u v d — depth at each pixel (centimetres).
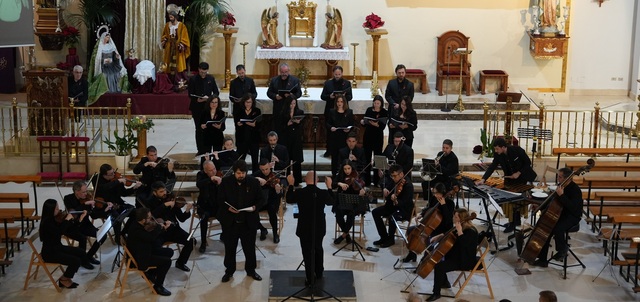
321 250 1097
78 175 1512
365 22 2014
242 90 1552
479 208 1419
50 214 1074
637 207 1266
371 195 1391
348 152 1398
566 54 2094
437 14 2078
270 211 1246
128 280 1128
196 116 1538
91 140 1638
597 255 1220
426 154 1605
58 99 1568
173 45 1936
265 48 2006
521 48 2100
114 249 1236
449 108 1938
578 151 1453
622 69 2194
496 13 2080
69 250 1102
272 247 1246
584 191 1403
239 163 1096
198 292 1094
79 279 1127
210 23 2045
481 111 1927
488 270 1169
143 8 1966
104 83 1870
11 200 1192
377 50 2022
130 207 1205
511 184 1299
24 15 1193
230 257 1122
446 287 1105
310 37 2062
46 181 1521
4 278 1128
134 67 1947
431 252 1073
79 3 2016
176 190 1461
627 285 1119
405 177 1240
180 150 1616
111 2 1997
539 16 2062
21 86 2161
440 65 2053
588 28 2172
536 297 1083
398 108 1477
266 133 1641
